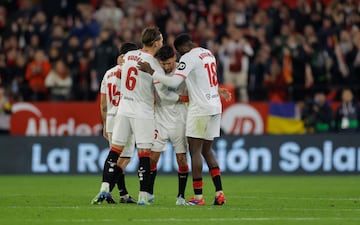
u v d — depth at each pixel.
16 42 89.94
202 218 39.53
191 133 45.53
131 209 43.06
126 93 45.62
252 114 81.19
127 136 45.91
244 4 93.75
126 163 47.50
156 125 46.66
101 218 39.47
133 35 89.94
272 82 83.25
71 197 53.03
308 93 83.12
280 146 79.12
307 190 60.59
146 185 45.56
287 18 90.19
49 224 37.53
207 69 45.69
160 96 45.66
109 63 84.31
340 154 78.50
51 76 84.62
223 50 84.44
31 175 80.25
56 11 95.94
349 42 84.31
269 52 84.62
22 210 43.41
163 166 78.69
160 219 39.03
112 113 47.94
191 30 89.19
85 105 82.25
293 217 40.47
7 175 80.44
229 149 79.50
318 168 78.75
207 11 94.81
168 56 44.56
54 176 78.81
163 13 92.88
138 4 97.75
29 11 94.81
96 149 79.88
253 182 69.75
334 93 83.56
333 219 39.81
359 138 78.44
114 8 94.12
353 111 80.19
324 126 80.69
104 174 45.91
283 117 81.12
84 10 94.38
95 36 91.56
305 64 83.38
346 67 83.75
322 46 85.19
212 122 45.97
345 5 89.56
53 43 88.81
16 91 84.81
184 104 46.50
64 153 80.31
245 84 83.69
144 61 44.91
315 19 89.56
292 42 84.50
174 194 56.12
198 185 46.19
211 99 45.69
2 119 82.38
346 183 68.44
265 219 39.41
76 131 82.31
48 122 82.50
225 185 66.06
